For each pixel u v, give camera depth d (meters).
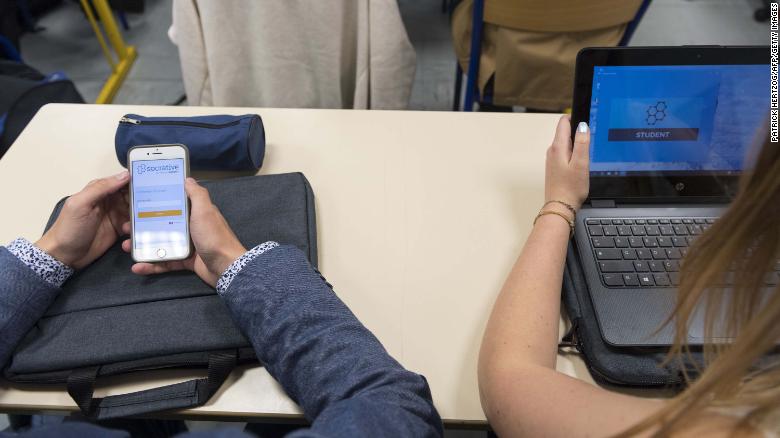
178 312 0.67
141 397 0.62
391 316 0.70
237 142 0.85
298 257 0.67
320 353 0.58
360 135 0.96
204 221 0.68
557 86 1.41
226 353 0.64
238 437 0.35
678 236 0.72
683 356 0.61
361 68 1.41
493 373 0.56
